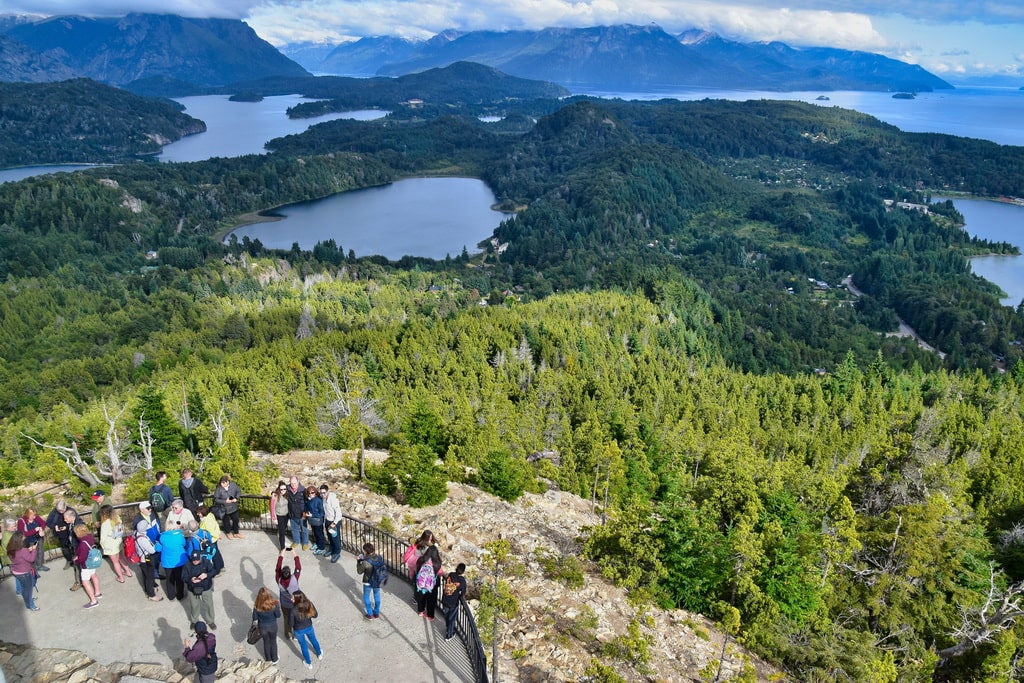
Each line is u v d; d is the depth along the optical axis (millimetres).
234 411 68812
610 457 53281
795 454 85438
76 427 64250
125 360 152125
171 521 22016
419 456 36438
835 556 35500
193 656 17984
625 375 127562
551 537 35969
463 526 34312
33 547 21891
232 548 25953
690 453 77062
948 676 33875
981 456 76812
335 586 24062
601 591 30250
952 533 38688
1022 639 31328
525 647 24516
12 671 19281
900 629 35125
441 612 22891
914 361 191000
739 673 25234
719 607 30312
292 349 138125
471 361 124500
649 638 26922
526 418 87125
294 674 19938
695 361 156875
